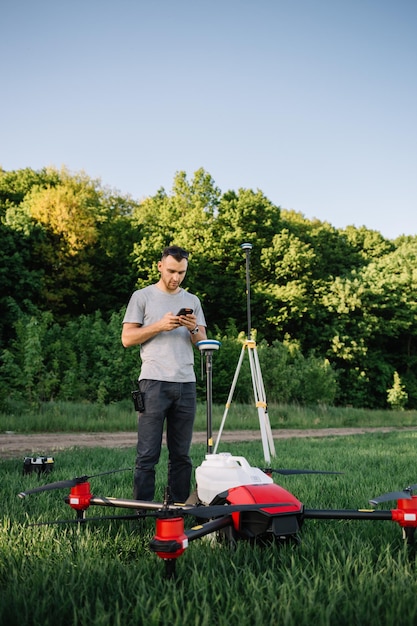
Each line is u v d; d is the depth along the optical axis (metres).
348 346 37.72
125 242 37.09
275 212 39.28
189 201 38.41
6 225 31.97
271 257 36.66
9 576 3.09
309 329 37.81
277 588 2.87
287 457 9.48
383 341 40.84
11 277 31.14
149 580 3.05
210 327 36.06
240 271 36.44
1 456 9.89
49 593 2.83
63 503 5.23
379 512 3.40
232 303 36.25
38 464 7.02
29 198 37.03
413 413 30.39
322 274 40.75
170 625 2.48
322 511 3.46
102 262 36.56
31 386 19.02
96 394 22.11
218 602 2.76
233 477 3.78
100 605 2.62
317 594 2.82
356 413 25.83
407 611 2.62
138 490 4.75
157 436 4.83
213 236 36.50
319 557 3.37
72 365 23.17
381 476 7.11
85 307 35.94
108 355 23.22
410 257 41.03
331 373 30.55
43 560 3.35
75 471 7.33
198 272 35.69
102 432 16.17
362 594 2.77
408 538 3.41
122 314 24.88
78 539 3.79
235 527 3.54
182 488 4.98
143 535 4.12
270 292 35.94
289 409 23.50
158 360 4.88
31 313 30.42
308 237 43.00
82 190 40.22
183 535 2.86
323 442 13.38
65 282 35.28
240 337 30.03
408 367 40.84
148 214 38.47
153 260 35.12
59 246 34.41
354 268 41.94
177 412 4.96
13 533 4.01
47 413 16.94
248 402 27.94
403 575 3.03
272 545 3.53
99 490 5.92
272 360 27.64
